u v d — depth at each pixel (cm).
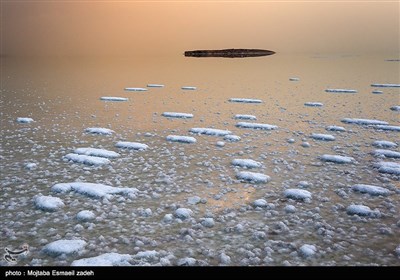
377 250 447
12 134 1048
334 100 1627
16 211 558
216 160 812
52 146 920
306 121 1212
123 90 2097
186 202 589
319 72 3114
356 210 546
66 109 1475
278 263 420
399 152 848
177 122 1223
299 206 573
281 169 748
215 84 2358
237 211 559
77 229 498
